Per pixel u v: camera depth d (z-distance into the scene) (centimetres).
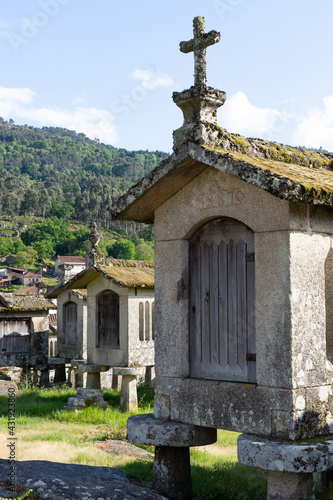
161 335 735
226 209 670
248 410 634
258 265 635
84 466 760
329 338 683
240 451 604
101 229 18325
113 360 1507
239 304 673
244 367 662
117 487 662
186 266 723
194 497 732
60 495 601
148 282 1505
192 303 719
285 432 599
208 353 700
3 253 17000
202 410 680
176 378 712
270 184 574
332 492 698
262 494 741
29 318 2139
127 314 1482
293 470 566
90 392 1470
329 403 633
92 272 1535
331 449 584
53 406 1515
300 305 614
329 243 654
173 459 722
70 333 1975
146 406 1548
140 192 708
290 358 601
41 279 13838
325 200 595
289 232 611
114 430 1185
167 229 736
